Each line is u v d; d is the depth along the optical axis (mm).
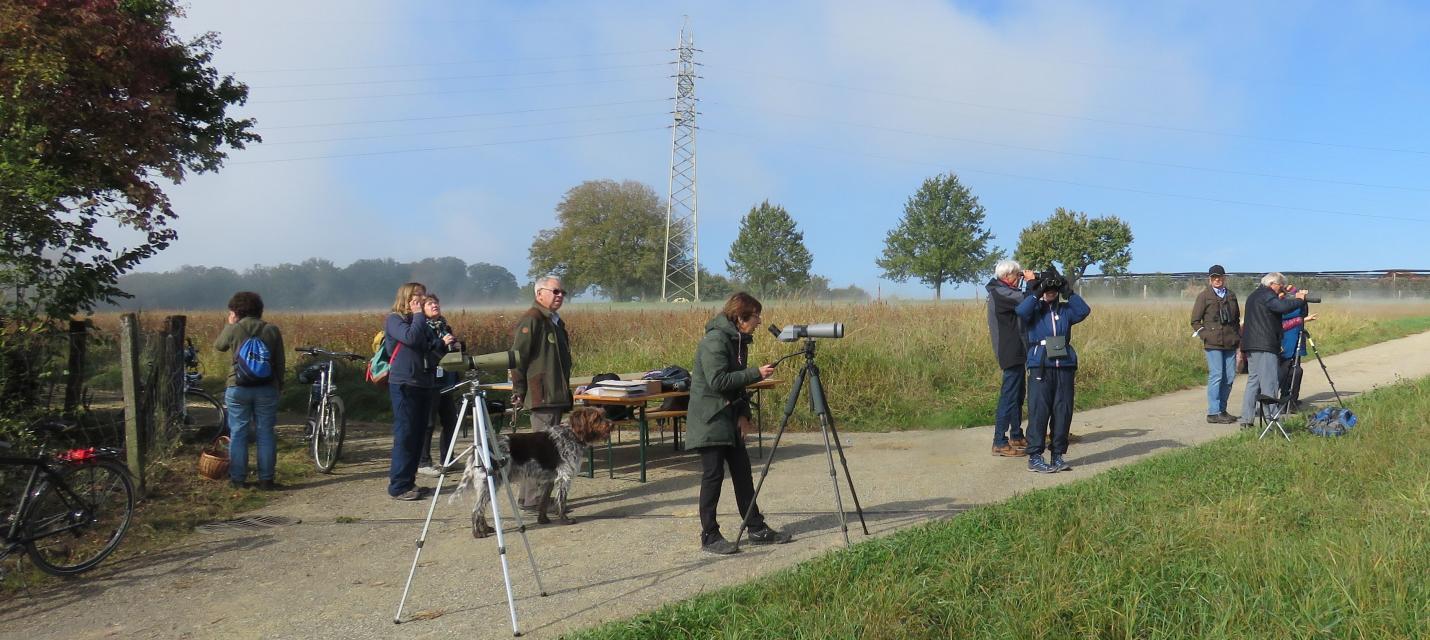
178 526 6316
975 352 13406
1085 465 7949
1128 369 13938
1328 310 26422
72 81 9102
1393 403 9711
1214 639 3537
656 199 73812
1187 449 7816
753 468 8266
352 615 4535
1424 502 5289
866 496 6918
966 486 7184
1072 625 3764
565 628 4215
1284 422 8766
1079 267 54688
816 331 5473
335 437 8352
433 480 8031
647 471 8281
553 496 6809
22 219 7773
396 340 7133
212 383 15148
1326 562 4258
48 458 5422
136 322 7043
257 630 4379
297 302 62969
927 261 52156
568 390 7000
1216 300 10344
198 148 11406
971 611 3893
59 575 5281
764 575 4723
